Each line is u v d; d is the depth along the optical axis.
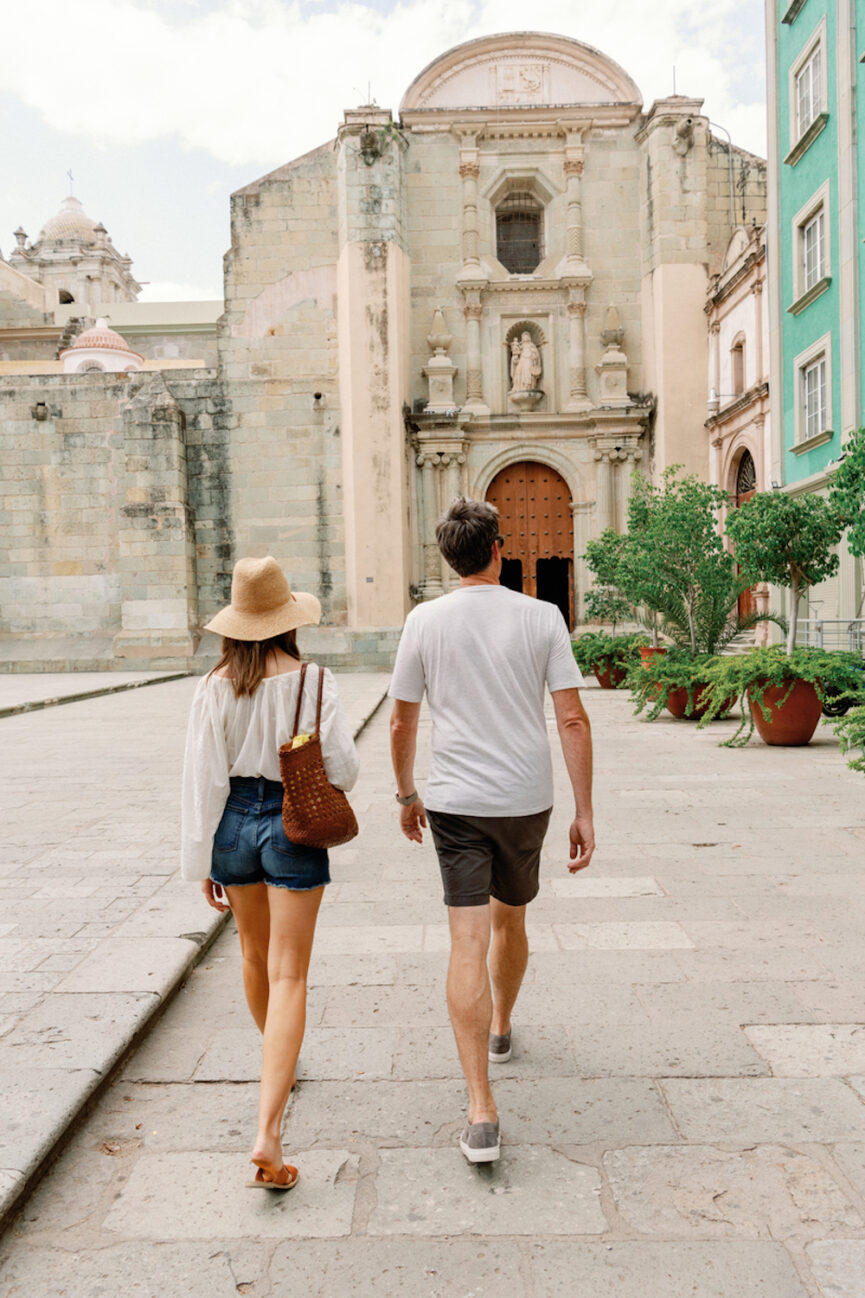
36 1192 2.59
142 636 24.28
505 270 24.73
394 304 23.42
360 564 23.52
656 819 6.86
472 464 24.53
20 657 24.73
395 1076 3.22
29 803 7.78
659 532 13.49
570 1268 2.26
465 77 24.55
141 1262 2.31
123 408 24.31
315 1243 2.37
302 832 2.62
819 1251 2.30
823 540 10.68
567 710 2.87
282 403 24.55
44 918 4.70
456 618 2.86
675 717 12.98
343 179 23.53
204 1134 2.88
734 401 20.72
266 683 2.75
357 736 11.53
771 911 4.82
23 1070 3.07
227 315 24.62
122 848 6.20
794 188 16.66
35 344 38.91
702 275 23.38
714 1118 2.91
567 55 24.42
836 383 15.05
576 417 24.14
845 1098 3.01
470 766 2.79
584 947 4.38
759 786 7.96
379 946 4.46
